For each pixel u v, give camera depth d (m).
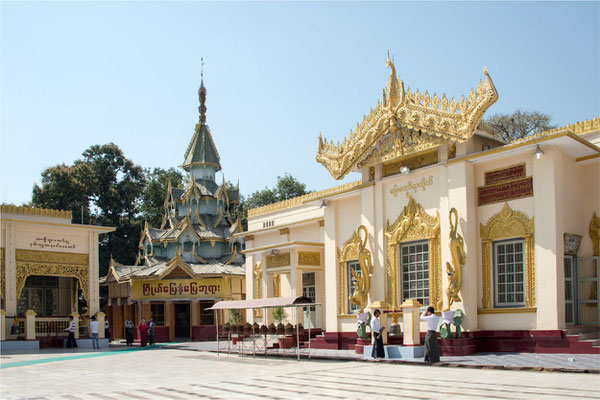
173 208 46.19
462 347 17.98
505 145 19.55
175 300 37.97
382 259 21.81
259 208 35.59
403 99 20.91
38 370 18.12
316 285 28.48
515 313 18.02
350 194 23.56
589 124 19.38
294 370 16.03
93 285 31.97
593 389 10.47
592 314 18.84
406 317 18.53
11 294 28.78
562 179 17.92
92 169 54.78
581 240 18.91
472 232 19.03
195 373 16.19
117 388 13.27
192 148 47.16
